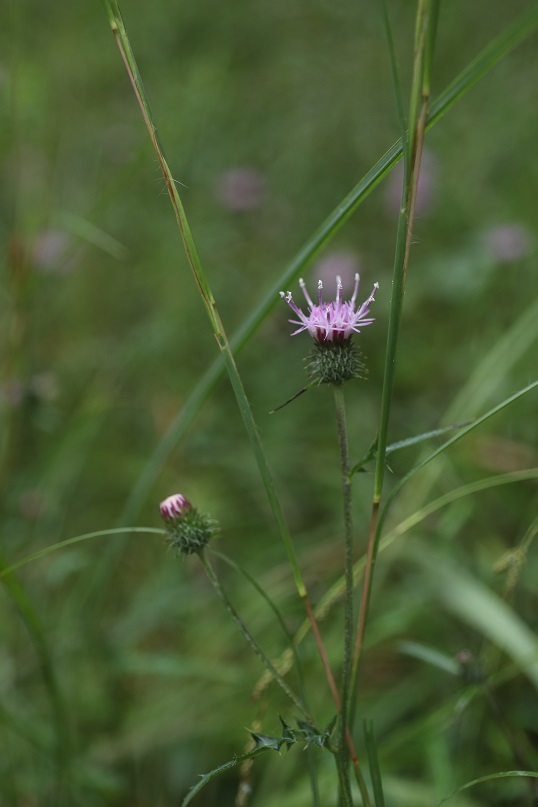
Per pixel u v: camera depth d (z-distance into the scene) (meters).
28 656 4.45
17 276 4.92
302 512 5.64
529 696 4.02
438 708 4.02
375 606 4.58
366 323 2.38
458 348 6.54
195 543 2.59
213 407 6.34
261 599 4.63
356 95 9.04
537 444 5.38
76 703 4.20
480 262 6.91
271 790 3.89
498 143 8.35
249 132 9.06
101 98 8.95
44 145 7.88
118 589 5.11
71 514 5.65
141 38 9.83
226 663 4.53
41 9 9.65
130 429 6.26
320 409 6.34
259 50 10.09
